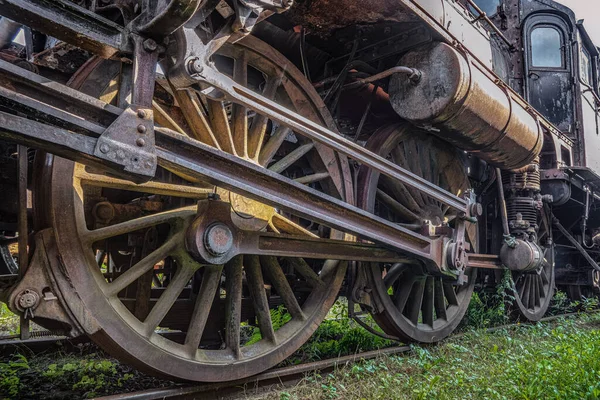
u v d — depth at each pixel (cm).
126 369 372
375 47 420
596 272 841
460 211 438
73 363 383
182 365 292
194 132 306
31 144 190
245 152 326
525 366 369
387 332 455
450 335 520
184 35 228
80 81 271
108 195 366
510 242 553
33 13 191
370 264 423
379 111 503
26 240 245
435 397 311
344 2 353
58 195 251
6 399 295
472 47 480
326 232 430
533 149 516
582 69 797
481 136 445
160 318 289
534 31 725
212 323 373
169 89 322
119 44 218
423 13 366
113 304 270
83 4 289
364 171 425
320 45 417
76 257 253
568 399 295
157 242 342
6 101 183
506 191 595
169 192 299
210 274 319
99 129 204
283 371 345
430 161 502
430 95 387
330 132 295
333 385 333
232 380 316
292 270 468
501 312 592
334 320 564
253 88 430
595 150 795
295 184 290
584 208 736
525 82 696
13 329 527
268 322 350
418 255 402
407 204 464
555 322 690
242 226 321
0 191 299
